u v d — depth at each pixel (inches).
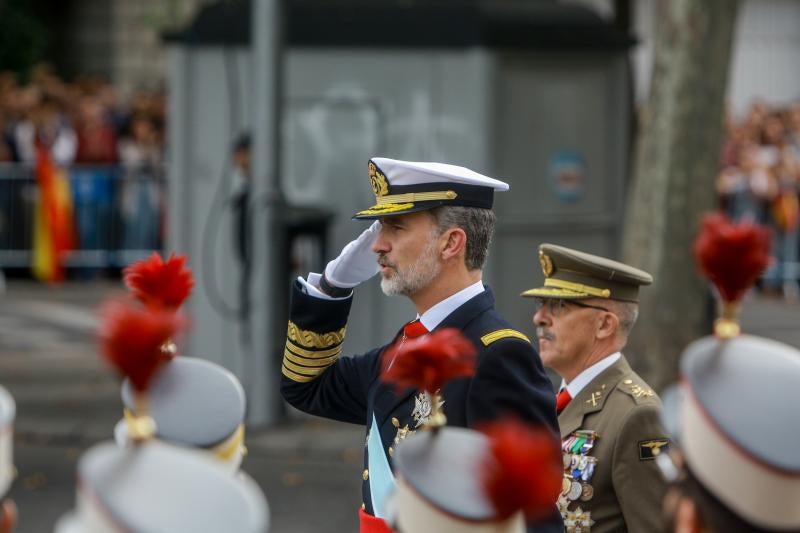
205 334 995.3
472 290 350.6
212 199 997.2
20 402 1028.5
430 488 203.0
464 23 971.9
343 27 984.9
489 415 326.0
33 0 2244.1
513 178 988.6
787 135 1664.6
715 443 190.2
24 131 1642.5
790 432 186.9
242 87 993.5
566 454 376.5
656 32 977.5
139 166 1653.5
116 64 2308.1
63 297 1557.6
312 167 999.6
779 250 1624.0
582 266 393.7
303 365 374.9
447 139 983.0
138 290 248.8
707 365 193.2
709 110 959.6
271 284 938.1
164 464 170.6
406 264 349.7
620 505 368.8
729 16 959.6
